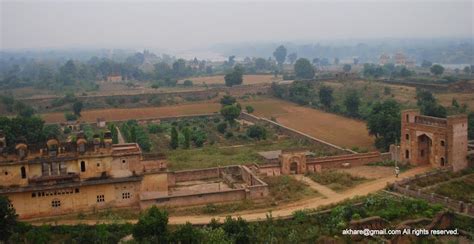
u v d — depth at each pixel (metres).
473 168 95.31
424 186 87.06
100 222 73.75
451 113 147.88
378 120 119.12
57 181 77.06
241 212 77.94
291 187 88.25
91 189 79.06
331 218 72.62
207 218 75.19
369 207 76.38
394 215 72.94
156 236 62.97
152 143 138.75
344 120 164.25
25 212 76.19
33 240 64.81
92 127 168.62
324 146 127.56
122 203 80.81
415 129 99.56
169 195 81.38
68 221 75.00
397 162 102.94
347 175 94.25
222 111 157.88
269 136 144.75
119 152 80.56
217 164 108.50
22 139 79.56
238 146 132.50
